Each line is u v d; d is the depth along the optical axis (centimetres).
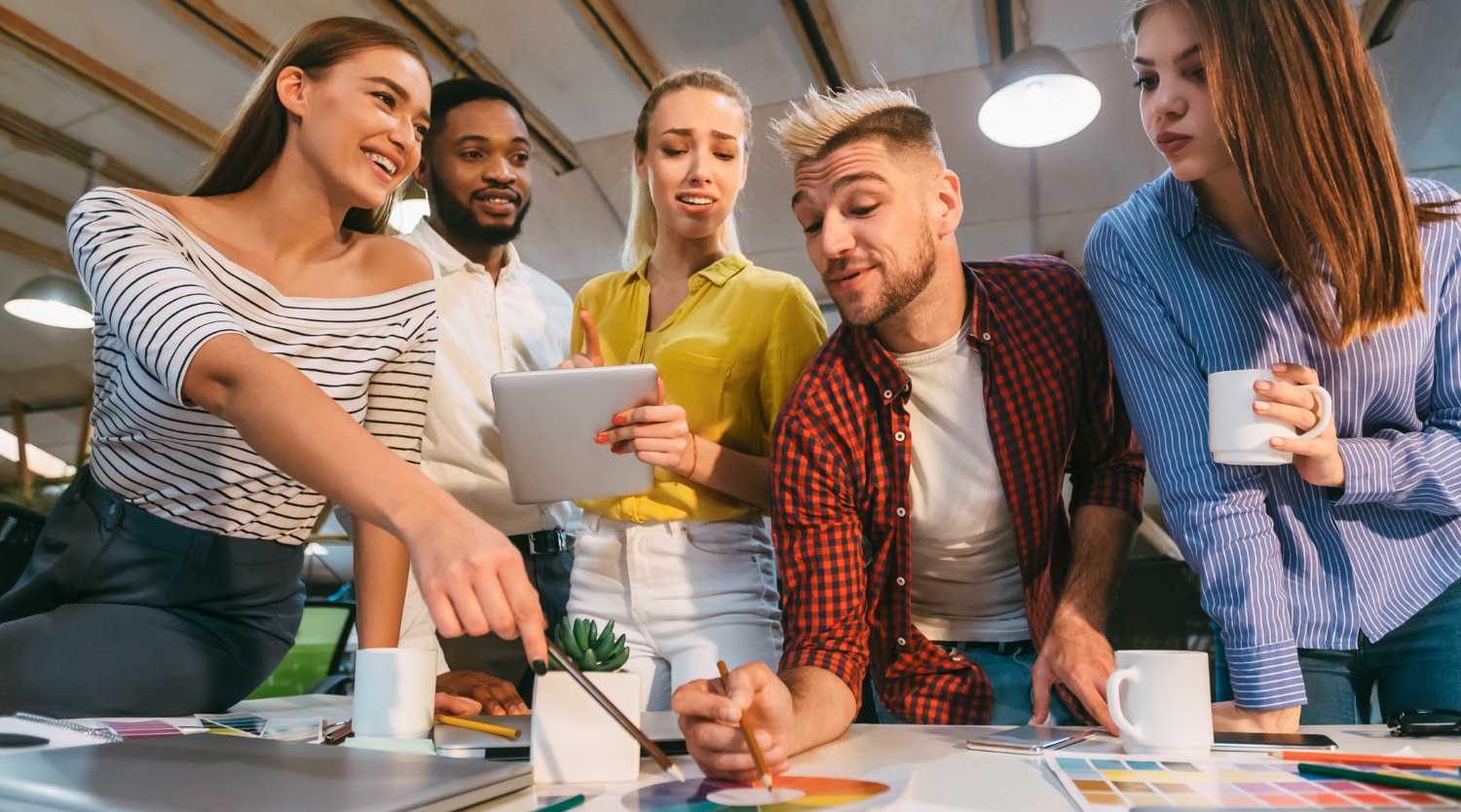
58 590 118
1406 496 115
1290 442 105
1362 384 123
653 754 69
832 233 136
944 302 146
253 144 132
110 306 100
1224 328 125
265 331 126
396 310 140
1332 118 104
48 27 435
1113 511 151
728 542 174
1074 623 125
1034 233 581
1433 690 123
